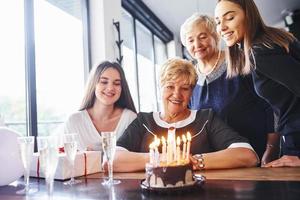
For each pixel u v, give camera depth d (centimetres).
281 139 155
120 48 320
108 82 178
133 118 180
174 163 89
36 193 96
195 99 181
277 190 80
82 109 187
